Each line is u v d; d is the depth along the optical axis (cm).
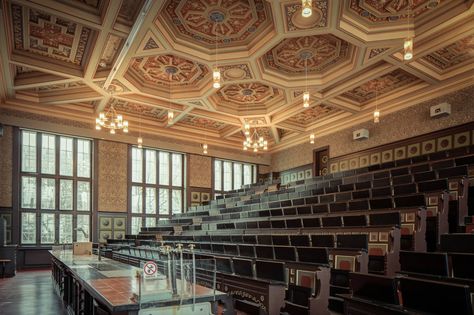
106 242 1509
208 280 385
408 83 1282
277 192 1538
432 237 697
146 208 1722
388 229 638
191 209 1803
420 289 337
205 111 1513
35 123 1436
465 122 1157
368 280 392
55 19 881
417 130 1302
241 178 2070
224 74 1117
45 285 991
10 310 682
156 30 870
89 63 1046
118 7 783
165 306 345
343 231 736
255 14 864
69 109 1501
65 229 1496
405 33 894
